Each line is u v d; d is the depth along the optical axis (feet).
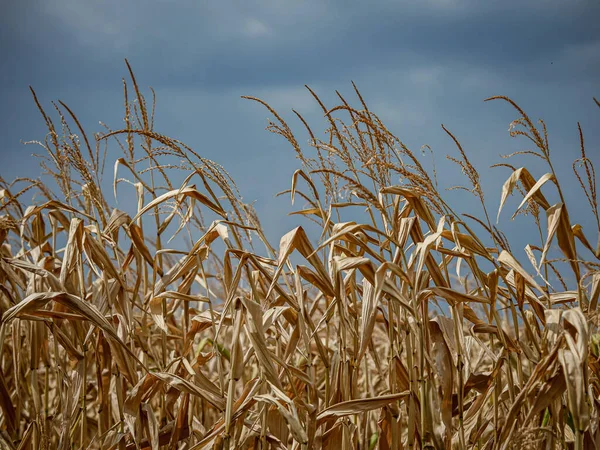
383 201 10.52
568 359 9.18
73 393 10.41
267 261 10.28
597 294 9.77
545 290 10.26
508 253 9.81
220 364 10.05
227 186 10.53
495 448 9.84
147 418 10.23
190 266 10.63
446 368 9.85
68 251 10.24
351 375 10.28
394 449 10.18
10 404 10.11
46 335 10.99
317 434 9.99
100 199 10.89
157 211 11.12
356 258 9.74
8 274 10.89
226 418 9.50
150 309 10.68
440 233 9.79
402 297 9.63
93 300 10.56
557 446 10.15
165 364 10.87
